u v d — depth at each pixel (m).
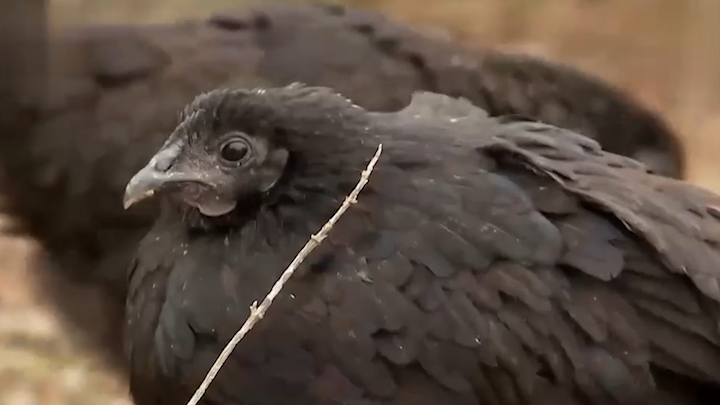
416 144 1.60
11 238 1.89
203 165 1.59
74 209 1.84
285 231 1.59
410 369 1.57
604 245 1.58
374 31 1.87
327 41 1.86
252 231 1.59
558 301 1.58
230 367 1.58
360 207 1.58
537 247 1.58
